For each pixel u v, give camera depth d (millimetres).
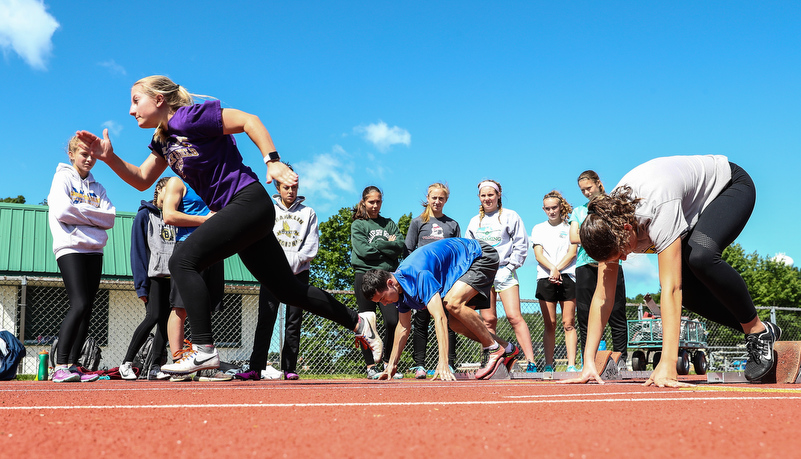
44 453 1119
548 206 6230
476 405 2002
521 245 6055
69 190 4578
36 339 12609
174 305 4867
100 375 5633
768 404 2043
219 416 1682
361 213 6020
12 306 13219
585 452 1113
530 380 4777
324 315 3703
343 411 1806
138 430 1407
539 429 1402
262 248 3410
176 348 4898
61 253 4566
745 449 1146
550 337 6227
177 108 3211
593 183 5504
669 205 3070
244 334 13492
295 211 5434
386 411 1803
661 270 3125
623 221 2953
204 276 5117
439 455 1085
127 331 13945
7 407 1993
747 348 3828
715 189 3469
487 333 4965
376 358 3857
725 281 3439
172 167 3250
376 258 5883
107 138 3326
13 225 14891
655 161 3297
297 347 5484
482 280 4777
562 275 5984
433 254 4707
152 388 3291
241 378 5145
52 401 2270
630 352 8242
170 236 5312
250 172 3266
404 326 4836
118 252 14391
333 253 20906
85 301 4602
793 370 3695
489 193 6090
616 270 3551
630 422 1530
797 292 38438
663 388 3002
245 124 3082
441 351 4492
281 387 3344
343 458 1059
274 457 1073
